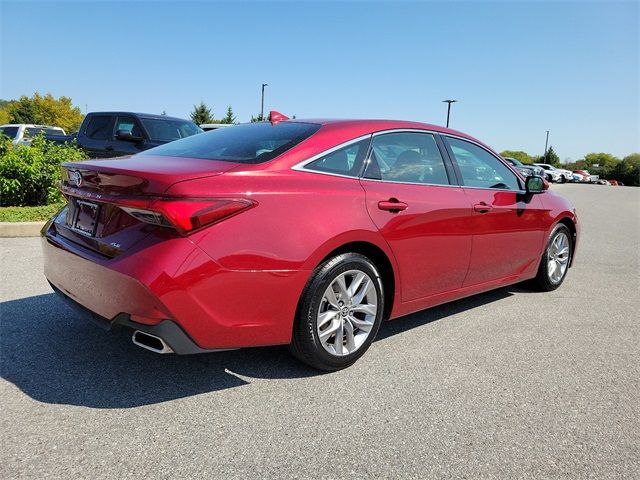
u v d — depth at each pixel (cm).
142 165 287
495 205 426
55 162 909
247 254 268
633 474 233
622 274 643
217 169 280
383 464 233
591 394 310
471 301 501
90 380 301
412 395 299
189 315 256
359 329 335
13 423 253
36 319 392
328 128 339
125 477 217
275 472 224
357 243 322
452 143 416
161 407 275
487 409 287
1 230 689
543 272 521
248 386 302
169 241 254
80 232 300
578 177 5612
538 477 228
